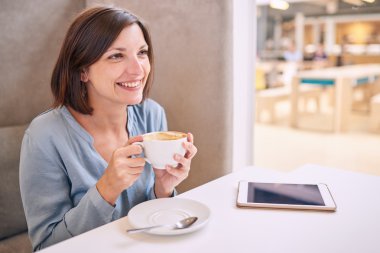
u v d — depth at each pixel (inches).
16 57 64.7
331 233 30.6
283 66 287.4
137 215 33.8
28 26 65.6
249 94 78.7
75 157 41.2
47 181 40.0
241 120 78.2
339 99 195.6
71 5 70.6
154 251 28.0
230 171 66.6
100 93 40.6
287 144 169.2
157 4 66.6
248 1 73.9
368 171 126.9
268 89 258.8
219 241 29.3
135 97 40.5
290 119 213.9
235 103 75.6
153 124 50.9
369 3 82.1
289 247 28.4
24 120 66.8
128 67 39.2
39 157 39.9
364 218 33.4
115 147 45.2
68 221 36.8
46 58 68.4
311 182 43.0
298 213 34.4
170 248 28.4
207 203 37.1
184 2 64.0
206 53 63.1
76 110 43.1
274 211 34.9
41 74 68.1
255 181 43.5
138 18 41.8
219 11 60.9
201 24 62.8
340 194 39.1
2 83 63.6
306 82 208.4
